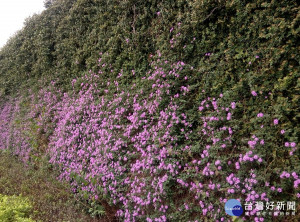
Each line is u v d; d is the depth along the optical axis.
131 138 4.01
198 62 3.53
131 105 4.33
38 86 7.52
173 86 3.64
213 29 3.34
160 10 4.12
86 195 4.05
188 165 3.11
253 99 2.81
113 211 3.74
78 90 5.83
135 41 4.50
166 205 3.01
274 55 2.58
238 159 2.70
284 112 2.44
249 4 2.86
